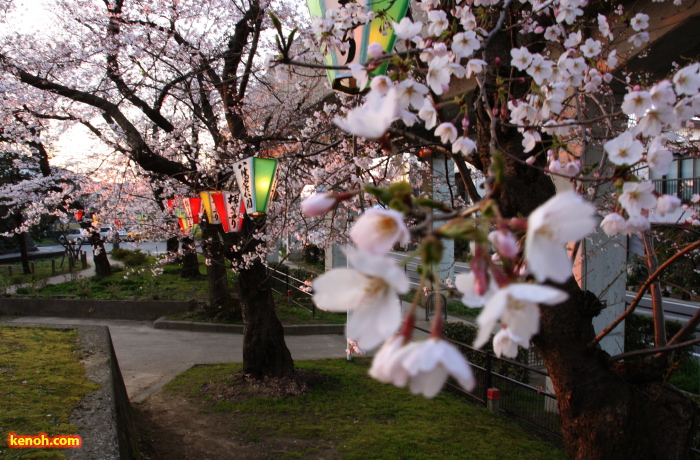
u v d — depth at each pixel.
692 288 10.56
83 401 3.06
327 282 0.69
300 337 9.74
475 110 2.77
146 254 22.89
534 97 2.00
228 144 6.16
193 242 9.47
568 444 2.73
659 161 1.40
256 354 6.36
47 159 11.98
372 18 2.47
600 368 2.63
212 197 4.90
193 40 7.32
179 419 5.22
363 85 1.61
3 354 3.99
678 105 1.66
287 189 5.38
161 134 8.15
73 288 13.00
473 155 2.81
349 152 4.94
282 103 7.00
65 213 12.51
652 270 2.92
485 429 5.17
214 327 10.14
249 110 7.93
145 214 10.82
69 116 6.99
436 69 1.57
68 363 3.85
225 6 7.18
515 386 5.70
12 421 2.70
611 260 5.84
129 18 6.55
